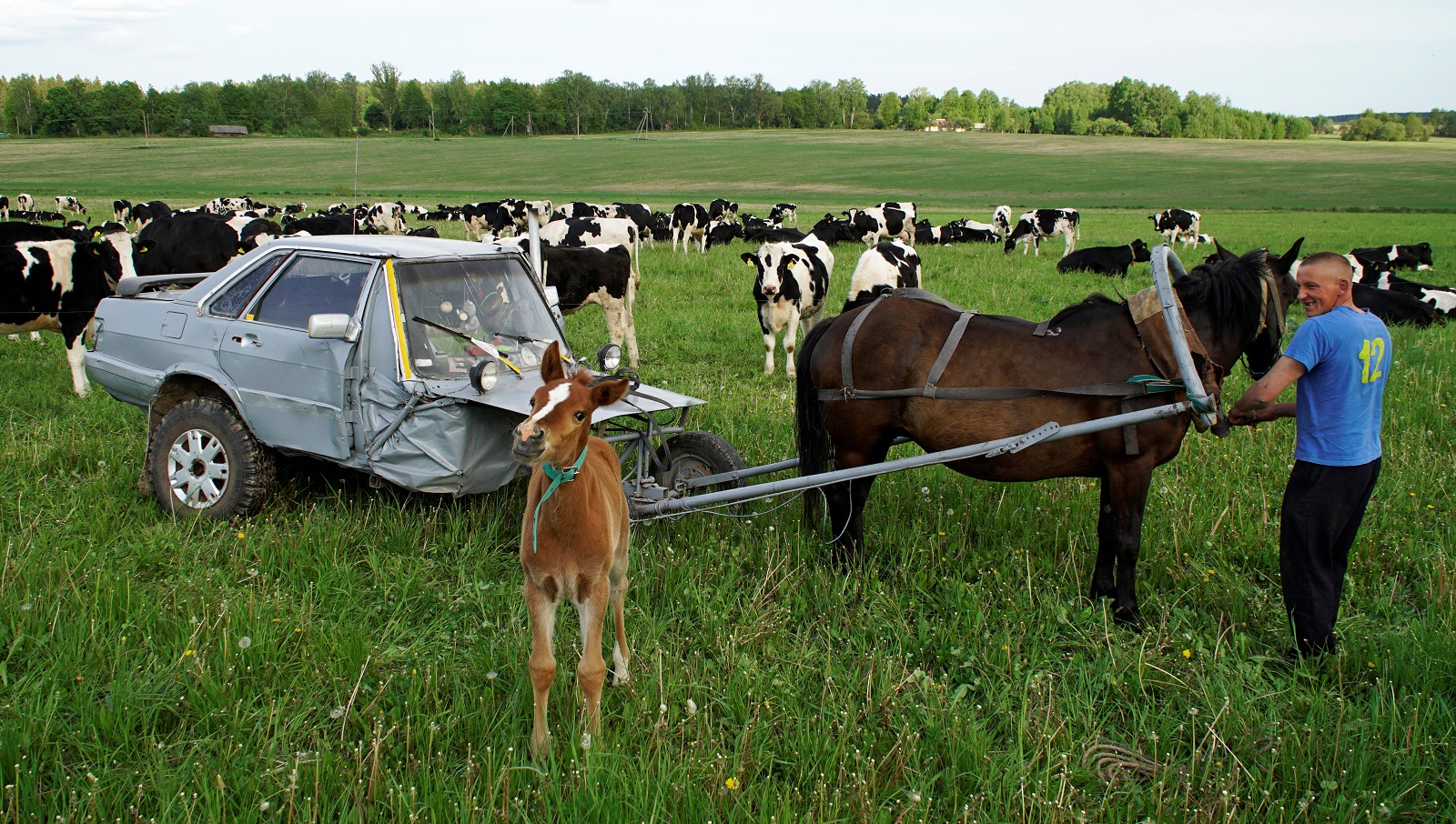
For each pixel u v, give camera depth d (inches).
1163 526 235.3
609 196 2348.7
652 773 136.8
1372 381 168.4
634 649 177.3
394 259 221.8
